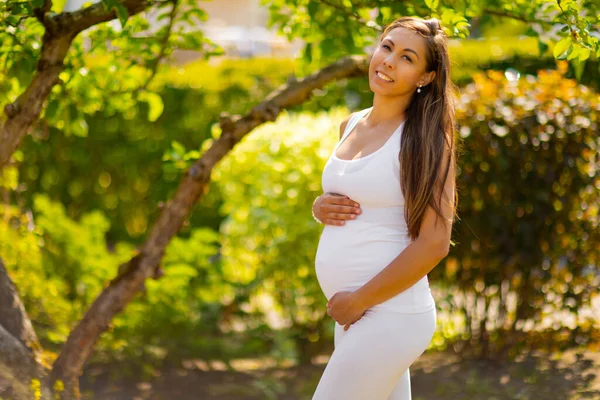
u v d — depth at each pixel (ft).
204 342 16.25
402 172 7.82
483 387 14.80
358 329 8.04
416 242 7.77
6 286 10.55
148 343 15.75
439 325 16.31
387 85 8.11
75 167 23.62
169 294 15.67
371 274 8.06
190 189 12.60
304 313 17.19
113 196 23.81
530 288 15.58
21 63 11.39
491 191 15.31
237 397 14.83
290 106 13.02
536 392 14.46
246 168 18.35
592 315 16.35
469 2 11.02
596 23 10.48
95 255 15.83
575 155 15.19
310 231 17.06
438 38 8.11
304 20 13.23
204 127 23.62
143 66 13.53
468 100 15.58
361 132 8.50
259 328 17.26
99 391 14.43
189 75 23.72
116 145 23.57
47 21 10.62
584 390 14.51
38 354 10.60
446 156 7.81
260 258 17.53
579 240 15.40
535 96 15.47
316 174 17.42
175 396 14.52
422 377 15.66
